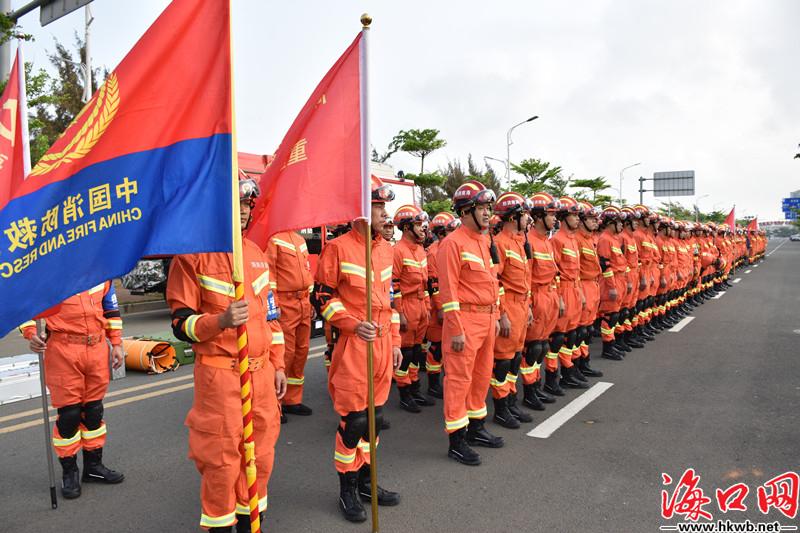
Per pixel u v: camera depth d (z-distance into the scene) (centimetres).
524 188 2942
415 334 638
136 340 816
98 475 445
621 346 894
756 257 3391
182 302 295
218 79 287
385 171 1481
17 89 426
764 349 886
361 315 400
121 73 294
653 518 371
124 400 654
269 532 364
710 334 1030
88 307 430
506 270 546
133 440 531
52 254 288
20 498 419
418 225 655
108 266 285
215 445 297
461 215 494
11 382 661
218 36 289
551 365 665
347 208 354
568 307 676
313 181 367
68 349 423
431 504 397
